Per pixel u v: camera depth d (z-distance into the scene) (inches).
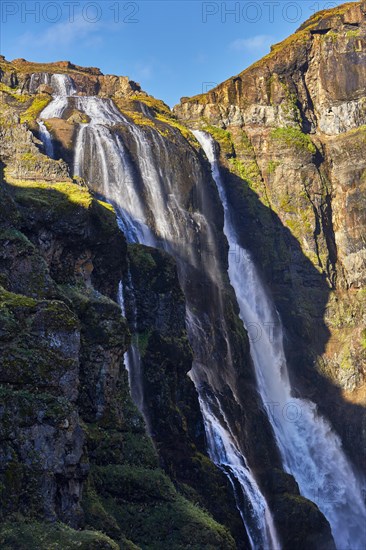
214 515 1929.1
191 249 2635.3
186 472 1942.7
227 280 2778.1
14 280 1508.4
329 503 2790.4
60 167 2081.7
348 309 3275.1
